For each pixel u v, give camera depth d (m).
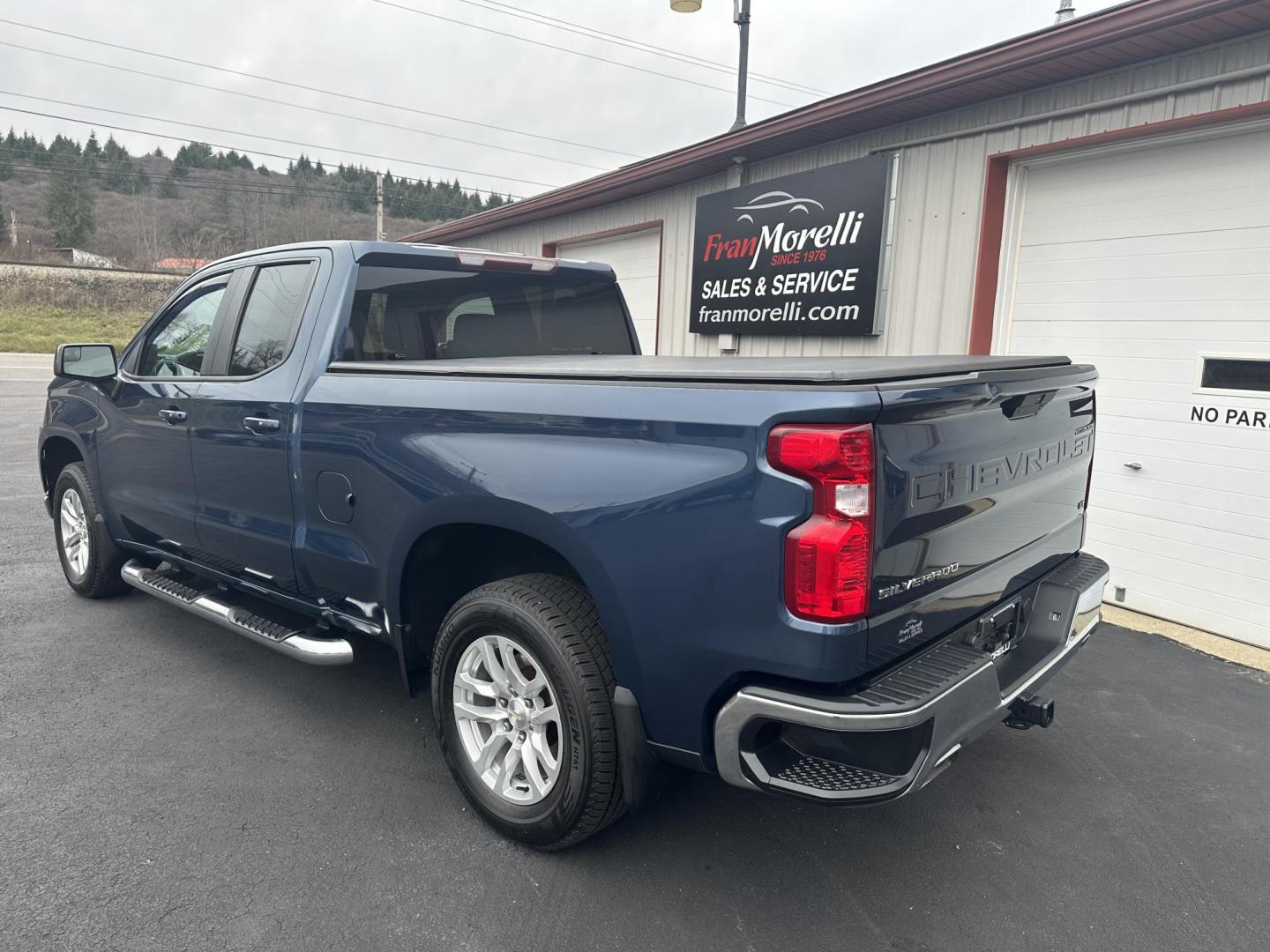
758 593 1.97
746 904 2.42
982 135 5.70
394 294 3.38
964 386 2.18
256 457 3.35
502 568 2.97
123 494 4.27
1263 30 4.33
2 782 2.98
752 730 2.05
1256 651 4.59
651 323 9.21
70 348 4.25
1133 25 4.35
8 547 6.05
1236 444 4.74
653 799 2.42
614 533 2.21
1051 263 5.54
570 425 2.33
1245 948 2.28
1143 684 4.09
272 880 2.47
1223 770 3.26
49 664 4.02
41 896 2.37
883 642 2.02
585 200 9.41
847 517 1.88
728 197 7.62
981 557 2.42
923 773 2.01
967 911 2.41
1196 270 4.84
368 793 2.96
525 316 3.97
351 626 3.21
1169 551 5.08
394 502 2.80
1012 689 2.44
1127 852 2.71
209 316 3.83
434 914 2.35
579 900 2.42
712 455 2.04
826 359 2.72
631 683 2.28
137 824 2.74
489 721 2.72
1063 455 2.91
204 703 3.64
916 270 6.23
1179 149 4.85
